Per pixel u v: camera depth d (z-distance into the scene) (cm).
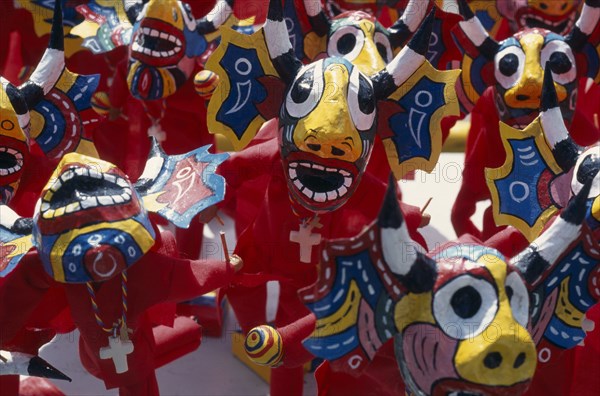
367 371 470
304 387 640
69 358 670
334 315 421
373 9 681
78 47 781
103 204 430
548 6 698
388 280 412
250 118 552
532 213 520
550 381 518
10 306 471
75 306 471
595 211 473
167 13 625
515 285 413
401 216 405
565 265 432
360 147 495
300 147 491
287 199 557
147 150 695
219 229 843
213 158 514
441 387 411
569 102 624
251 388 648
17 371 494
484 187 683
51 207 432
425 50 535
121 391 507
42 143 548
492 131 665
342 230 561
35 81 534
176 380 652
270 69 538
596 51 636
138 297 472
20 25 794
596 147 500
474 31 634
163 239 522
